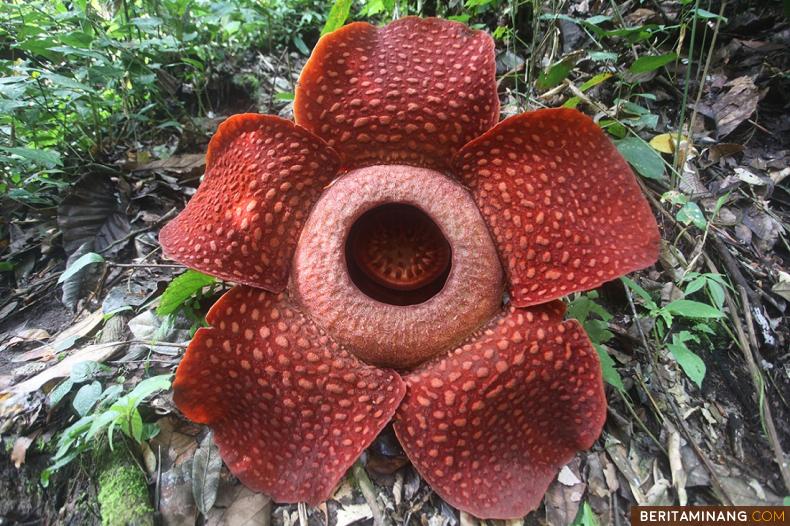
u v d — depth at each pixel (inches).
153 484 33.9
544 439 31.4
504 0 61.1
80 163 53.6
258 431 30.3
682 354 35.5
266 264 30.6
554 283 30.3
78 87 46.7
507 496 30.0
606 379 35.9
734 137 52.8
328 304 29.6
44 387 37.3
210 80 66.9
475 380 29.0
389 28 33.2
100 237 49.8
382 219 34.0
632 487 34.2
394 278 34.7
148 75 55.1
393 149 32.4
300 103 31.5
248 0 72.1
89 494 33.6
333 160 32.0
